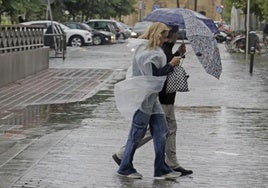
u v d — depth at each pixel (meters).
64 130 16.66
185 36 12.46
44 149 14.17
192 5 127.00
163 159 11.67
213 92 25.97
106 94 24.61
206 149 14.62
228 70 37.75
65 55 47.88
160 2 141.25
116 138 15.56
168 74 11.50
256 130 17.33
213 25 12.55
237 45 59.41
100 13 89.25
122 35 81.56
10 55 27.64
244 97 24.50
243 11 63.50
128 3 105.19
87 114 19.50
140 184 11.38
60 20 74.75
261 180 11.84
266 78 32.75
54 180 11.49
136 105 11.38
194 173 12.29
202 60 11.50
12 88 26.19
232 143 15.39
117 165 12.70
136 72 11.50
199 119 19.02
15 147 14.38
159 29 11.33
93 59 45.84
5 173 11.91
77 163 12.86
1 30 26.59
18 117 18.86
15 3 47.59
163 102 11.88
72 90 25.89
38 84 27.92
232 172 12.43
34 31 33.28
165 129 11.62
